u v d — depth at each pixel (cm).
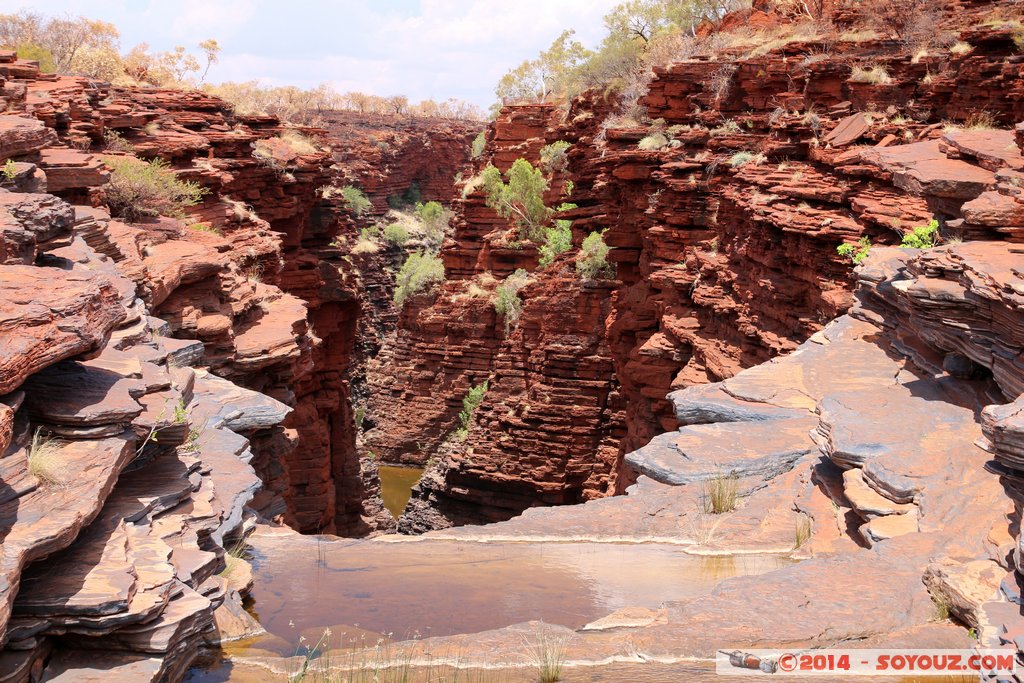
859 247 1964
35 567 573
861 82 2483
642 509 1125
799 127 2583
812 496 1064
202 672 653
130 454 691
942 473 919
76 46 3997
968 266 1018
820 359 1511
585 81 5131
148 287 1563
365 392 6556
